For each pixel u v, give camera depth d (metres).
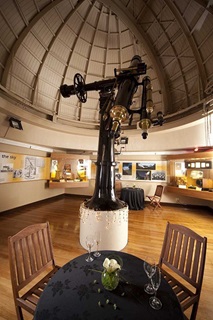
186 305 1.12
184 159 5.11
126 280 1.07
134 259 1.33
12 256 1.18
